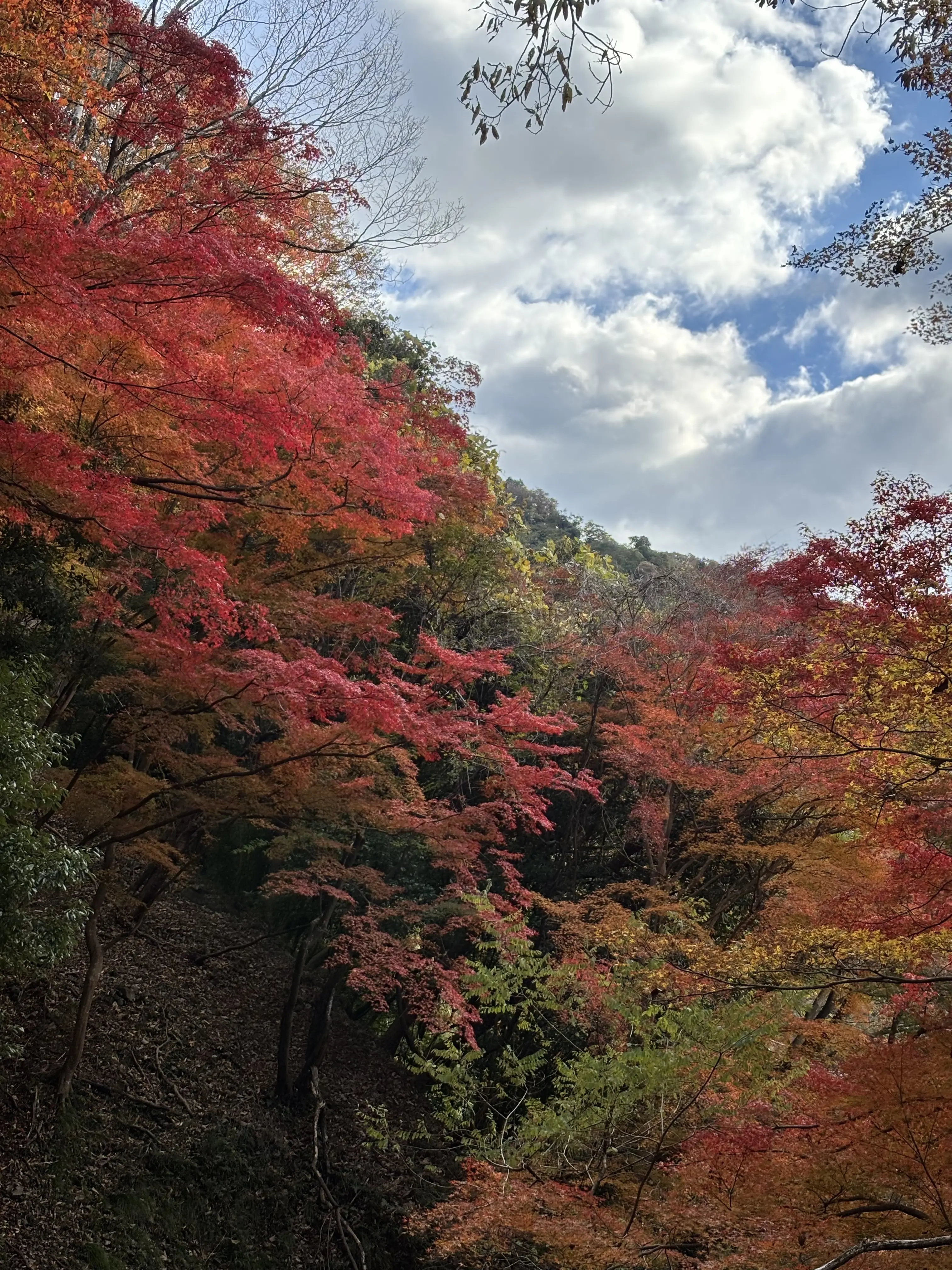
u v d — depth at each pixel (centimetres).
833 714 873
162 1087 1633
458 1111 1429
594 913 1708
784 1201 812
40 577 1095
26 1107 1363
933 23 627
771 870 1819
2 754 960
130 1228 1312
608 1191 1162
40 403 916
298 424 936
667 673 1891
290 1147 1691
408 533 1122
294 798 1382
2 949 986
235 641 1425
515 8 536
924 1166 742
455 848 1441
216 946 2156
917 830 898
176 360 794
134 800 1366
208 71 826
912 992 957
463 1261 1112
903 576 862
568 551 3372
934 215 755
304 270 1375
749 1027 1072
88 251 698
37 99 698
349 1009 2305
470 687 2131
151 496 1096
